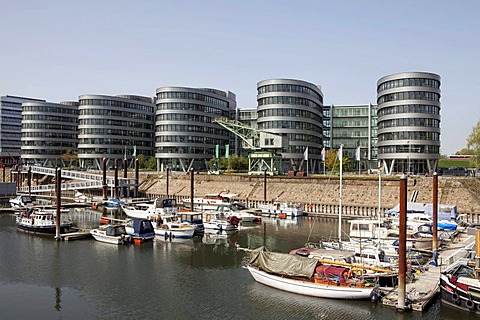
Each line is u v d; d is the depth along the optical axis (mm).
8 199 112250
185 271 45344
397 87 117438
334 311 33250
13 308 34750
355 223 57312
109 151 173125
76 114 195500
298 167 140750
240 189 109000
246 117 177625
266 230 69938
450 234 58281
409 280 38156
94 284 40844
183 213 68125
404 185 32906
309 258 38344
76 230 65438
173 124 156000
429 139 114812
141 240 59031
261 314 33219
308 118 143500
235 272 44938
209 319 32500
